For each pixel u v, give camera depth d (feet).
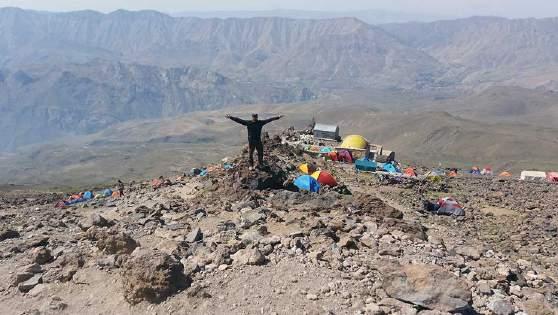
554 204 137.08
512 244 94.94
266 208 88.99
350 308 51.34
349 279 57.31
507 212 126.52
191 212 88.53
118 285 60.23
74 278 63.10
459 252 71.41
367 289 54.75
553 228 108.06
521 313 52.54
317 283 56.18
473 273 61.00
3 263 70.64
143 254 58.29
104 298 57.98
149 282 55.67
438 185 161.68
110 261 65.92
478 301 54.54
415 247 69.62
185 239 72.23
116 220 88.33
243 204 90.74
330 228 74.08
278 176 108.99
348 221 81.30
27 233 88.02
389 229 77.77
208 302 53.62
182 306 53.57
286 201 96.12
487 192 155.94
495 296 56.13
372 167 182.70
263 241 67.46
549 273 75.87
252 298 53.93
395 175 168.55
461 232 99.91
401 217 91.45
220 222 80.89
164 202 102.68
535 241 98.07
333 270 59.36
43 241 78.43
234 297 54.44
